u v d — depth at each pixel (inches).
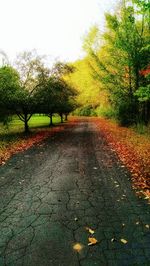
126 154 390.0
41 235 154.6
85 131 842.8
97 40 842.8
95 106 2492.6
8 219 176.6
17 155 402.6
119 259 130.3
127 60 631.2
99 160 358.6
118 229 160.2
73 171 300.4
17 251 138.6
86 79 1673.2
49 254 135.5
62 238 150.9
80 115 2719.0
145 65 620.7
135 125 738.2
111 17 628.1
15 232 158.7
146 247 140.3
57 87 730.8
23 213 185.9
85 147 479.2
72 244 144.4
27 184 252.4
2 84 578.2
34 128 967.0
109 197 214.5
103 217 177.5
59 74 729.0
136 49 612.1
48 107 905.5
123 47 616.1
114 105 948.0
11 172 298.7
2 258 132.6
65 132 806.5
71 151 436.1
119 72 700.0
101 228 161.9
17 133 741.9
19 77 679.1
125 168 309.4
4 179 270.2
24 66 701.9
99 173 289.6
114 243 144.6
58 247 141.7
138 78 642.8
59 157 384.2
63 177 275.6
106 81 711.7
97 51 842.8
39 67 703.7
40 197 217.0
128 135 624.4
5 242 147.6
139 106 720.3
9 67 647.1
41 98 705.6
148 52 606.2
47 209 192.2
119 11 722.2
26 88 690.8
